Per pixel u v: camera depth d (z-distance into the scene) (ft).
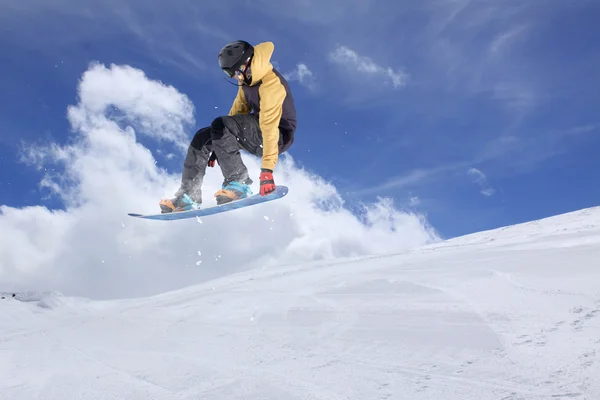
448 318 7.22
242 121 12.87
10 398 5.96
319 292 10.78
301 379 5.47
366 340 6.78
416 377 5.15
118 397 5.54
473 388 4.66
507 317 6.86
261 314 9.53
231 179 12.89
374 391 4.87
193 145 13.21
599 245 11.63
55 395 5.87
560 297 7.36
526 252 12.29
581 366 4.86
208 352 7.31
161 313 11.44
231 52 12.08
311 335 7.48
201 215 13.46
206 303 11.86
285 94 12.48
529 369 4.98
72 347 8.81
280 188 12.71
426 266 12.41
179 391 5.53
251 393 5.17
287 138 13.10
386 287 10.00
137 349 8.13
